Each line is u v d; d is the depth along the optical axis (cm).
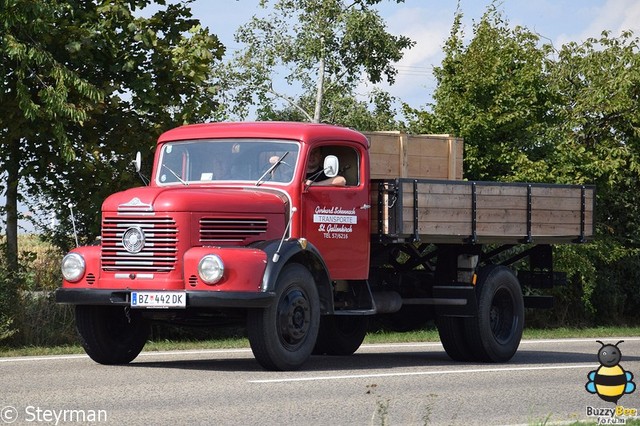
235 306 1416
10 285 2009
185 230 1455
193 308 1538
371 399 1223
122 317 1584
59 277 2153
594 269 3169
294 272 1484
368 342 2219
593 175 3225
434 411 1162
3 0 1986
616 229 3425
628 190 3406
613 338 2561
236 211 1499
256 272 1436
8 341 1986
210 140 1639
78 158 2211
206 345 1986
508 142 3100
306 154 1587
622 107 3309
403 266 1875
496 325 1819
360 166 1666
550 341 2372
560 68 3466
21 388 1265
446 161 2012
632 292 3447
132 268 1469
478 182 1786
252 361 1662
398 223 1659
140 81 2202
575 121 3312
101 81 2208
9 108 2119
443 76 3152
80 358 1673
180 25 2309
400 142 1938
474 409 1188
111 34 2197
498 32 3173
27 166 2239
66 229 2305
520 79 3102
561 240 1950
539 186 1891
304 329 1491
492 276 1798
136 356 1611
